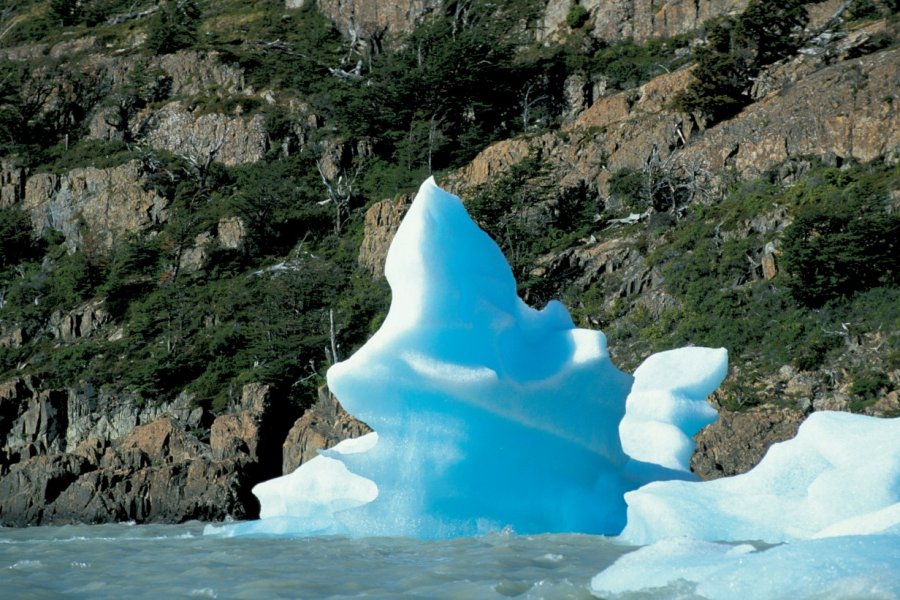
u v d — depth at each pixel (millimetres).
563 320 43188
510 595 23094
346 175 187500
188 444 106125
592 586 22344
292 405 117062
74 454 99438
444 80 186125
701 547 23172
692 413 48812
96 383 140125
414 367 37406
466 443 38125
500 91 190125
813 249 108938
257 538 42125
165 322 153250
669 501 30953
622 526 39750
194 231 175625
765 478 32094
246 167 193500
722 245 123812
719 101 145625
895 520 23453
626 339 120375
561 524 40031
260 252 173625
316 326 141375
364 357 37750
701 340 113188
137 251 169750
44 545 45031
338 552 33625
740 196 130750
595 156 152625
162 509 90688
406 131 190125
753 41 152875
